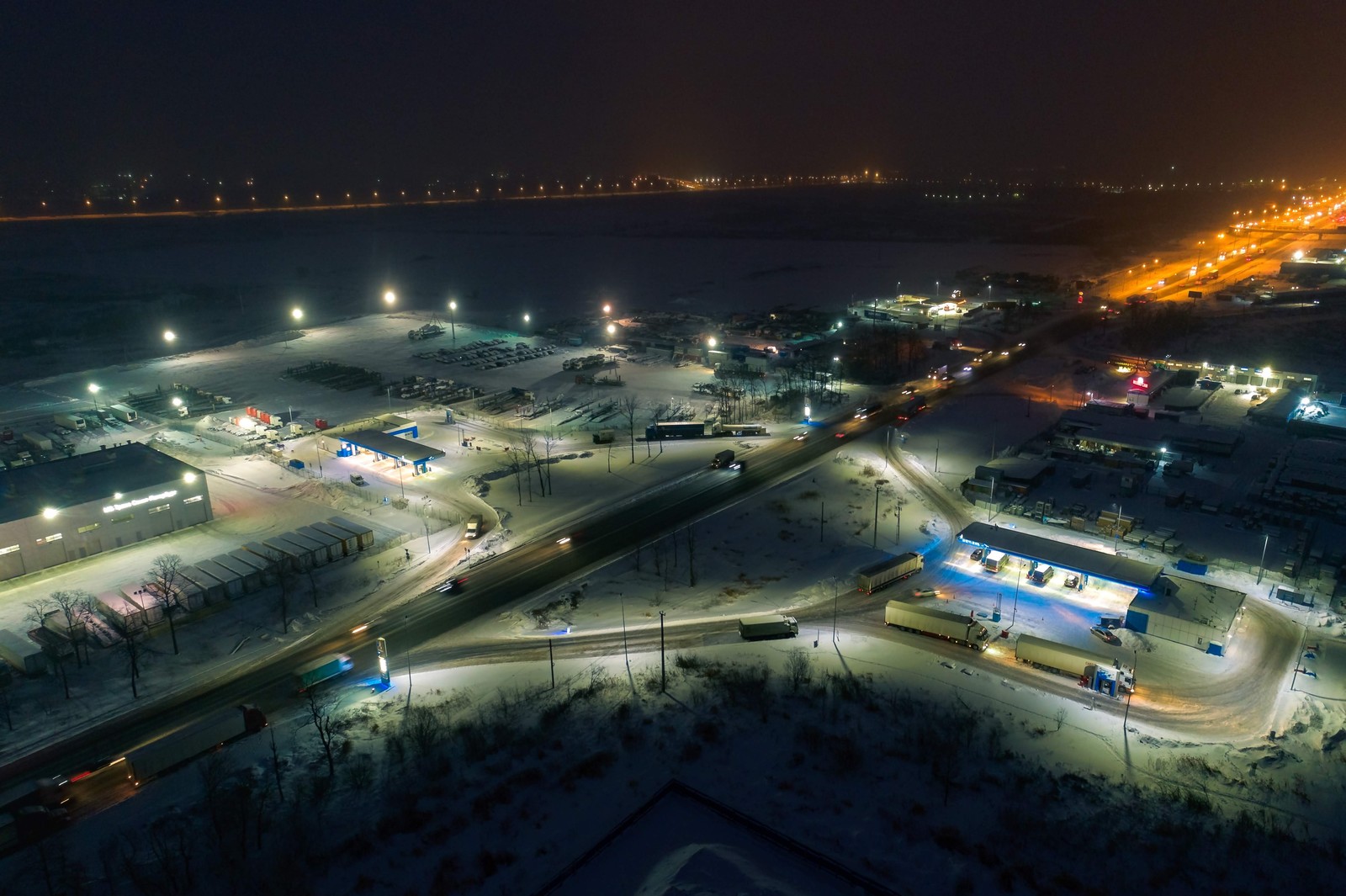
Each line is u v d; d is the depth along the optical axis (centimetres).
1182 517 9712
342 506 10550
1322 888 4616
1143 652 7169
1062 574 8538
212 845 5106
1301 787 5534
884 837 4972
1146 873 4719
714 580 8581
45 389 16238
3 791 5741
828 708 6384
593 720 6275
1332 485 10050
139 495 9494
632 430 12962
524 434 13150
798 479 11131
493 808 5341
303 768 5850
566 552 9238
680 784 5216
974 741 5975
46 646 7262
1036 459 11294
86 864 5031
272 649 7500
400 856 4975
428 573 8838
